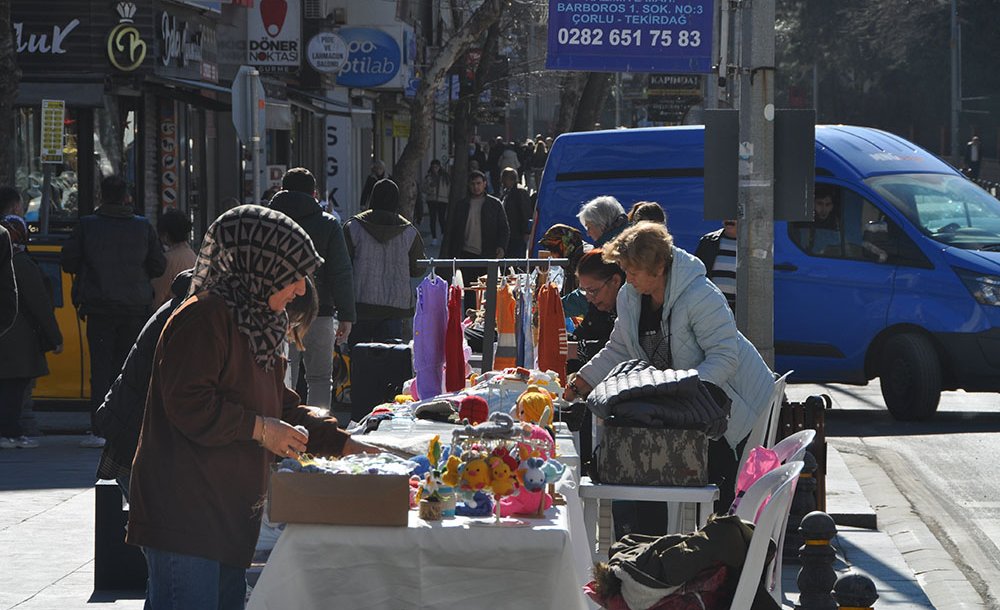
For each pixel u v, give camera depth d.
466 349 10.95
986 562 11.62
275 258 6.28
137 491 6.36
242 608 6.88
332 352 15.12
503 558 6.43
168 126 30.95
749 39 12.77
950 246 18.41
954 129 89.00
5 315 13.75
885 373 18.62
